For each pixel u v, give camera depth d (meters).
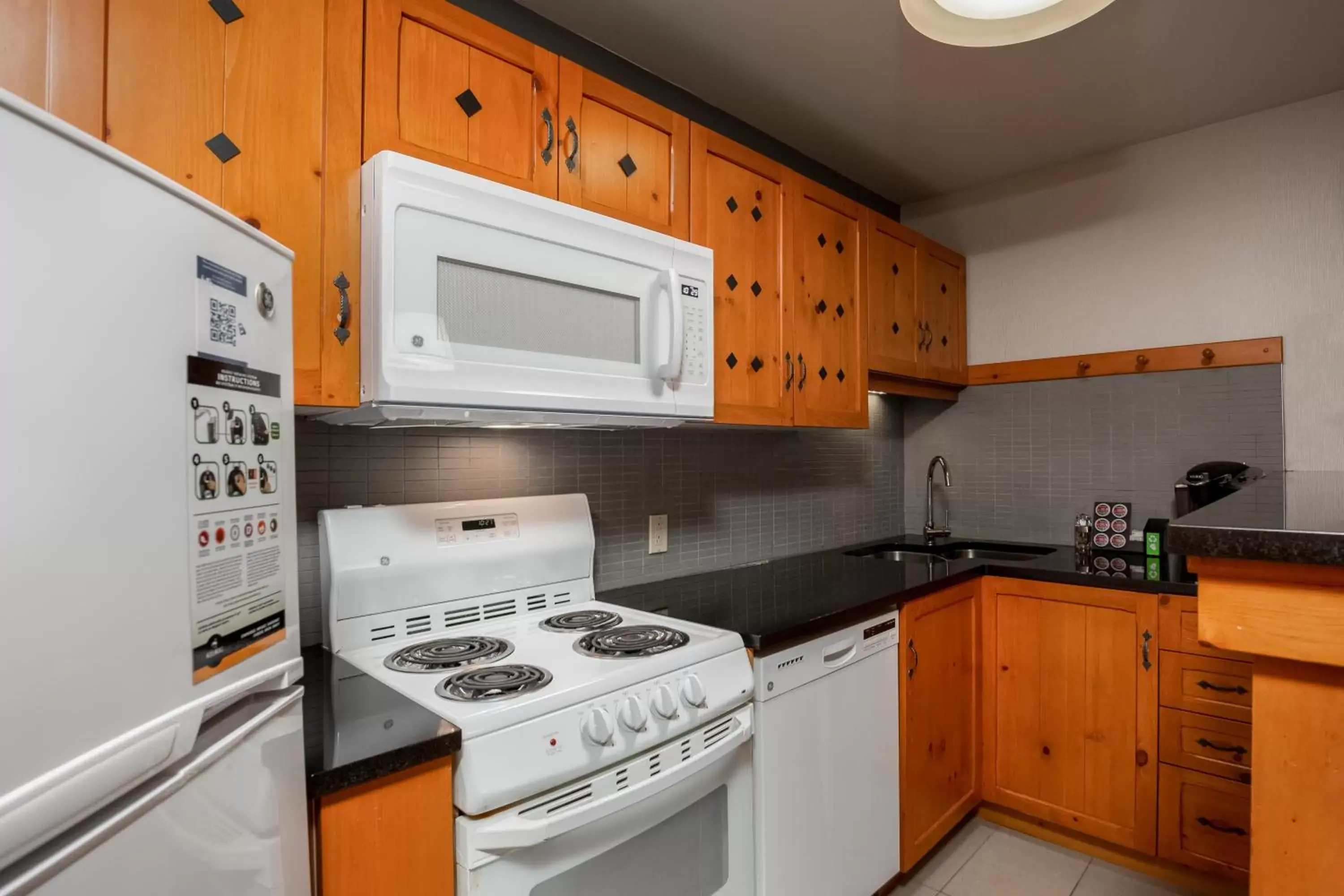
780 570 2.32
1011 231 2.89
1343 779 0.77
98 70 0.89
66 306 0.48
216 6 1.01
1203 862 1.96
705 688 1.34
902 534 3.20
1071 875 2.11
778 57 1.95
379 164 1.13
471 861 1.00
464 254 1.21
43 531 0.46
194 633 0.61
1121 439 2.65
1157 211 2.55
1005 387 2.94
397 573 1.43
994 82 2.11
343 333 1.15
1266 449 2.34
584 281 1.41
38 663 0.45
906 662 1.98
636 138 1.62
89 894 0.49
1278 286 2.32
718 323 1.82
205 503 0.64
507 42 1.37
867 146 2.55
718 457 2.32
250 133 1.04
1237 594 0.81
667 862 1.31
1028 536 2.88
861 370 2.34
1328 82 2.13
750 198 1.93
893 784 1.93
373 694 1.13
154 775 0.56
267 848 0.73
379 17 1.19
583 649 1.37
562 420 1.46
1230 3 1.72
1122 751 2.10
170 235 0.59
